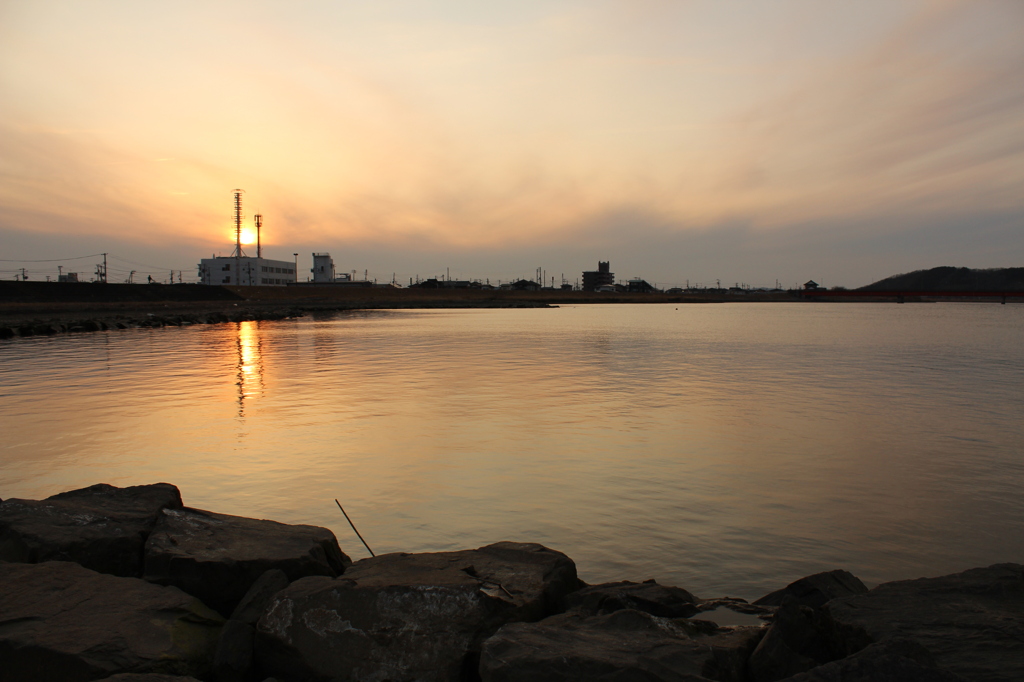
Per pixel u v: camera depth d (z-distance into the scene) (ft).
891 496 33.55
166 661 16.55
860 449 43.19
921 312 390.01
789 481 36.06
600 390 68.64
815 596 19.04
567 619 18.15
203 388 70.13
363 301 427.33
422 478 36.47
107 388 70.28
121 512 24.62
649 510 31.45
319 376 80.23
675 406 59.00
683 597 21.21
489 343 134.10
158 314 250.78
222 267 493.36
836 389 69.62
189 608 18.67
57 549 21.40
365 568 20.56
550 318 266.57
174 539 22.20
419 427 49.80
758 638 17.53
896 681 12.62
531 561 21.58
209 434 47.32
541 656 15.37
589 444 44.42
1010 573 18.56
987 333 172.96
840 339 148.25
